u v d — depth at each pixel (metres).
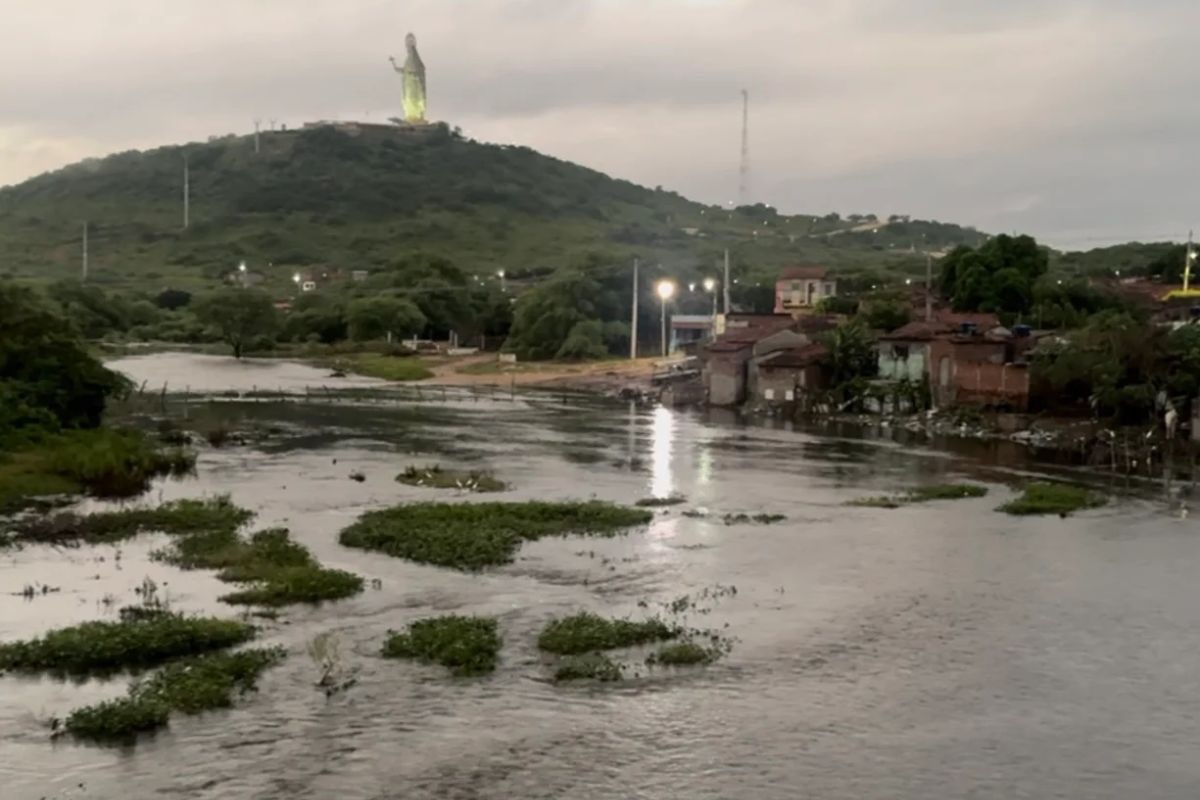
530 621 33.84
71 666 28.88
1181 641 32.75
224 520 47.16
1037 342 88.56
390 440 77.69
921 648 31.89
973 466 66.62
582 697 27.66
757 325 113.88
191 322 186.00
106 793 22.17
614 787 22.97
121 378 74.19
